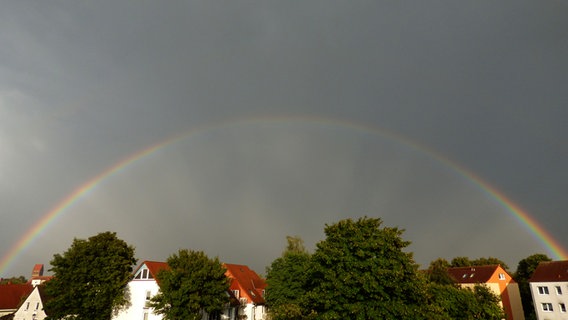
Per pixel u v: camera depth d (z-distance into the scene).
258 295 71.81
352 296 25.48
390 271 25.53
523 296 84.56
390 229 29.08
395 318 24.70
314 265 28.62
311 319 27.97
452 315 37.41
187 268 40.94
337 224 29.66
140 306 50.41
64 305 41.97
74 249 45.50
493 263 111.38
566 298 63.22
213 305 40.69
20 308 65.06
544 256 87.69
